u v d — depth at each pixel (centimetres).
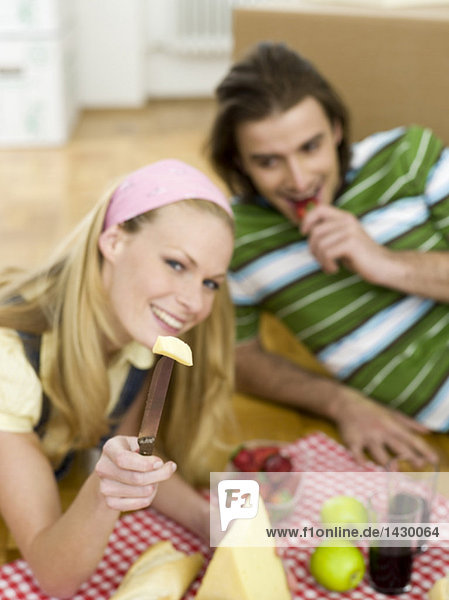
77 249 133
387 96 215
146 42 614
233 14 234
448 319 181
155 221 124
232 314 148
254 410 198
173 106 604
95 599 124
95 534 111
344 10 220
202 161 443
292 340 241
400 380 181
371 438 172
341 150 176
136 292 125
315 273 181
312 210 168
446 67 205
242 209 184
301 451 167
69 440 143
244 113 163
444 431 184
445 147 194
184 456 151
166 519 144
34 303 137
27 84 482
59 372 135
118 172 428
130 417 151
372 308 180
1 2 470
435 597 112
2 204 377
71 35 539
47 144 493
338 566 122
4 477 124
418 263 169
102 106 598
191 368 147
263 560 114
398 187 179
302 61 168
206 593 113
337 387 188
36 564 118
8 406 127
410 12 213
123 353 142
